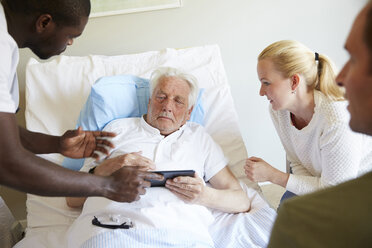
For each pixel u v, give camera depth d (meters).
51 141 1.36
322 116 1.44
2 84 0.89
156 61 2.16
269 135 2.57
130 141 1.73
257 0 2.25
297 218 0.52
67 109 2.04
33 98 2.04
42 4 1.01
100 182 1.08
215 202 1.57
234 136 2.00
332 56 2.38
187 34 2.31
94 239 1.31
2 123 0.87
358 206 0.48
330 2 2.25
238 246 1.51
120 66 2.14
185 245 1.34
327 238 0.48
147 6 2.21
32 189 0.95
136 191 1.17
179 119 1.72
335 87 1.44
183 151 1.68
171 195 1.50
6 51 0.92
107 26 2.26
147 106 1.94
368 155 1.55
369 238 0.45
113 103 1.87
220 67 2.16
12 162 0.89
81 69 2.11
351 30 0.49
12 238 1.70
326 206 0.50
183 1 2.23
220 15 2.27
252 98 2.47
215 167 1.73
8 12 1.03
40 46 1.12
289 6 2.26
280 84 1.45
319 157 1.56
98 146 1.41
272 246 0.55
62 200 1.78
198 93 1.86
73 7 1.05
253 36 2.33
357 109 0.50
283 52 1.42
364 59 0.47
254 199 1.74
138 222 1.38
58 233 1.61
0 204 1.70
